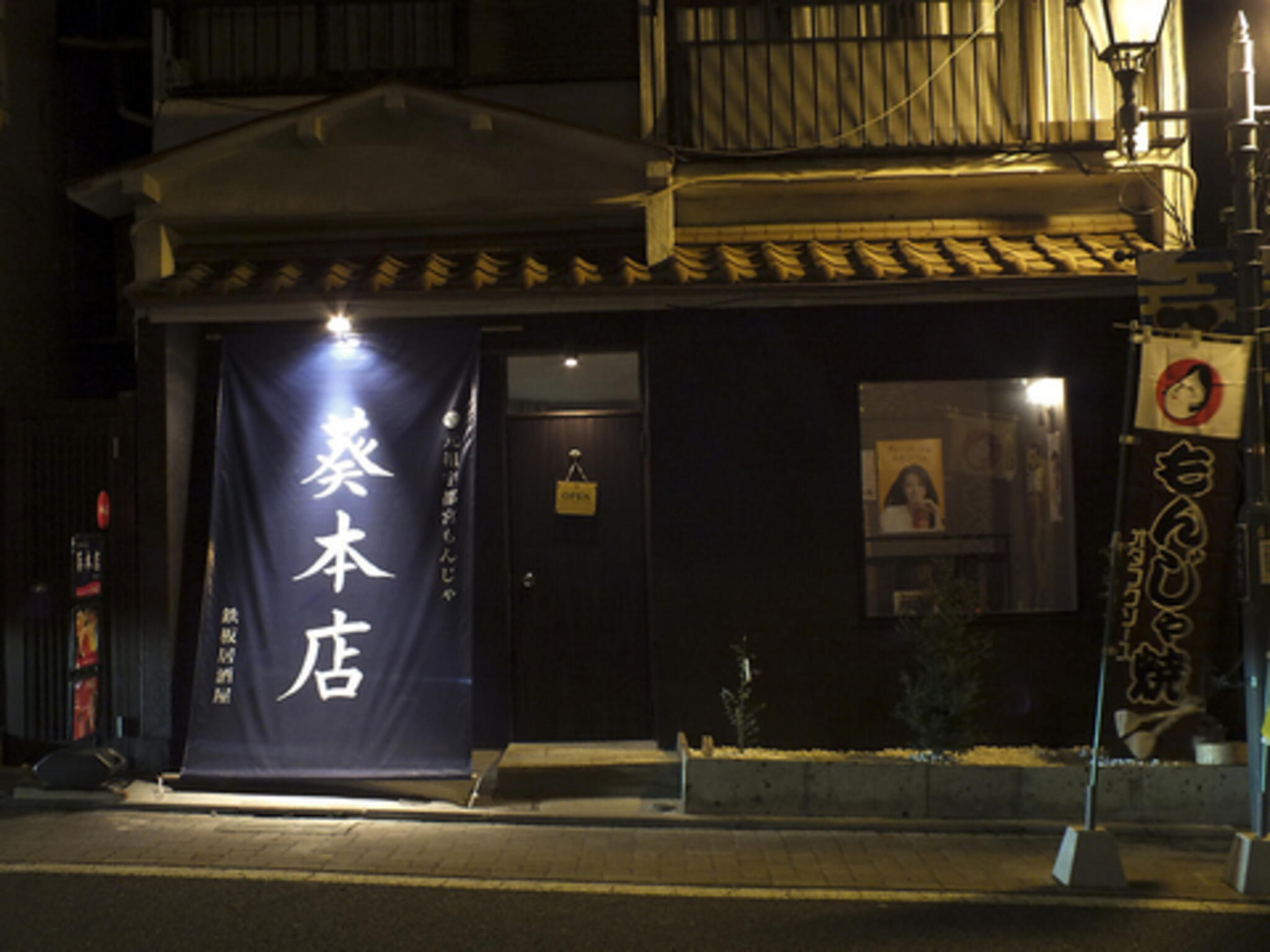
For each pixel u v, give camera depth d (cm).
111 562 888
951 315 885
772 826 745
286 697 832
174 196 895
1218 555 662
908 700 820
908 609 886
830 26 938
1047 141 923
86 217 1155
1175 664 665
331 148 895
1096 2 727
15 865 659
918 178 916
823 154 917
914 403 892
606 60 968
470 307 844
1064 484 895
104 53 1148
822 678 870
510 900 606
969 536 891
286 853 685
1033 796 752
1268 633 655
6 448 910
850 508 875
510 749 871
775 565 872
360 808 771
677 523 873
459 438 849
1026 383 896
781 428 877
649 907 598
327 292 828
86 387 1157
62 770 792
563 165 891
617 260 896
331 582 843
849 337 881
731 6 940
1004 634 873
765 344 880
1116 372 888
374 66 968
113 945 537
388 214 897
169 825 748
